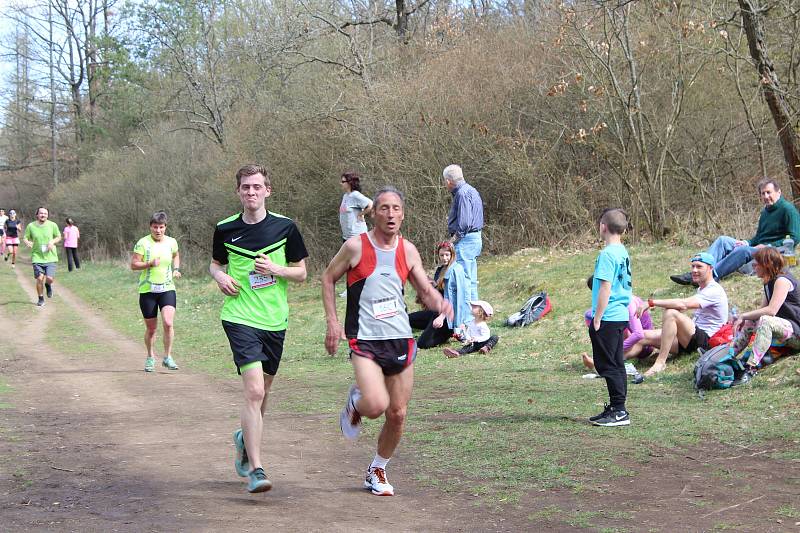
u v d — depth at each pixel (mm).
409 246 4723
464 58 19812
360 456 5898
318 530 4113
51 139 50562
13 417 7809
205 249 26969
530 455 5633
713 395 7508
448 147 18688
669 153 16359
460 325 11328
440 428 6641
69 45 47906
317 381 9969
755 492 4672
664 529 4082
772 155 17156
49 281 20531
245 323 5027
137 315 17984
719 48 15344
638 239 16047
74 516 4328
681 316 8750
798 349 7855
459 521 4297
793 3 14930
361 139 19531
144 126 38062
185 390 9680
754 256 8102
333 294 4738
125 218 35000
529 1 20547
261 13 27875
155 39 31953
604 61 16641
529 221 17625
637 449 5727
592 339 6531
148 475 5348
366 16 25594
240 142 23766
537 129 18406
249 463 4879
